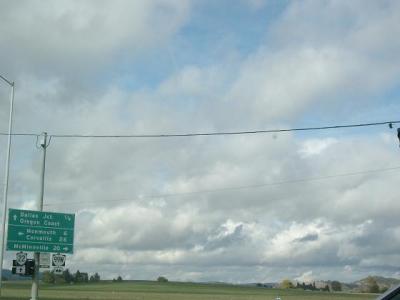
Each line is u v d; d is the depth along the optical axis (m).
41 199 34.22
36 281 33.00
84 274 171.12
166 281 189.38
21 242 33.50
